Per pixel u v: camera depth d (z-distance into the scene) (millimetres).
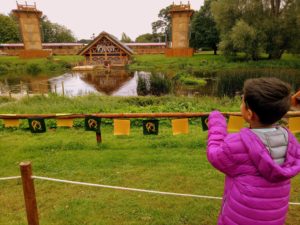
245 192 1529
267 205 1521
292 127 4605
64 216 3590
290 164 1501
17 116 5129
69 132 7395
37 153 5816
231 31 41688
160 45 70375
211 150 1621
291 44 39844
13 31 82812
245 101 1537
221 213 1748
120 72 41438
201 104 11117
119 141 6461
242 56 47438
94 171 4895
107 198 3998
